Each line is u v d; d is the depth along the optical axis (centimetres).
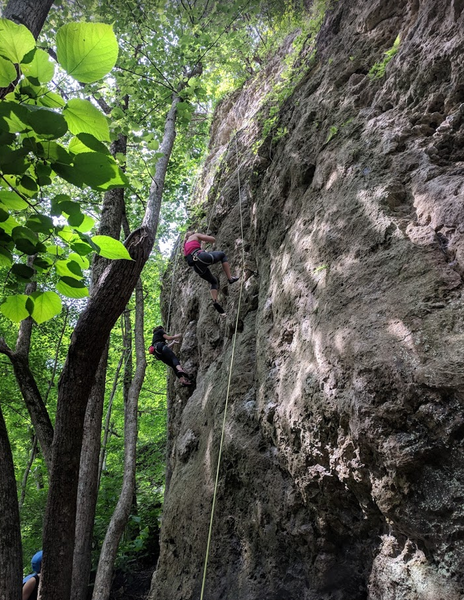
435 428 245
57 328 1247
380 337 291
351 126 458
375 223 354
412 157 364
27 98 120
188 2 686
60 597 277
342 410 299
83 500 479
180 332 877
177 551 531
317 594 339
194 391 720
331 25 619
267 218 600
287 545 382
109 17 634
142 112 644
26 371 492
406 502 258
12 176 141
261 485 420
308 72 651
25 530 949
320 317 366
